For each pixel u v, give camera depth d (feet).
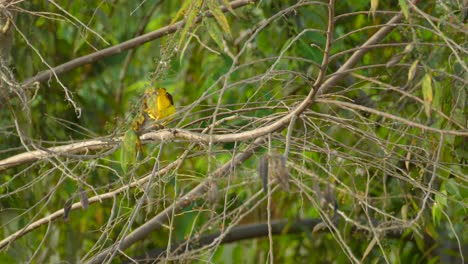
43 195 35.47
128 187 27.02
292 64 37.81
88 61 36.37
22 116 34.17
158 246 39.37
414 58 35.42
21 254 36.06
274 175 21.25
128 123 28.32
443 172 34.45
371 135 28.76
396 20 32.01
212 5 24.02
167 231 39.29
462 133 25.18
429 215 38.32
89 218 37.99
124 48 36.47
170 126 33.09
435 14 35.65
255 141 28.12
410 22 24.79
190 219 38.01
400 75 37.55
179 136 26.94
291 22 37.91
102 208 37.91
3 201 35.65
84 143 29.01
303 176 30.60
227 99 38.37
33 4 35.99
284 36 38.11
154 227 35.42
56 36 39.14
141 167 36.60
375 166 28.14
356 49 25.08
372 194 38.60
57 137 36.99
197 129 27.78
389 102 37.70
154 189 30.37
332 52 37.65
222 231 25.91
